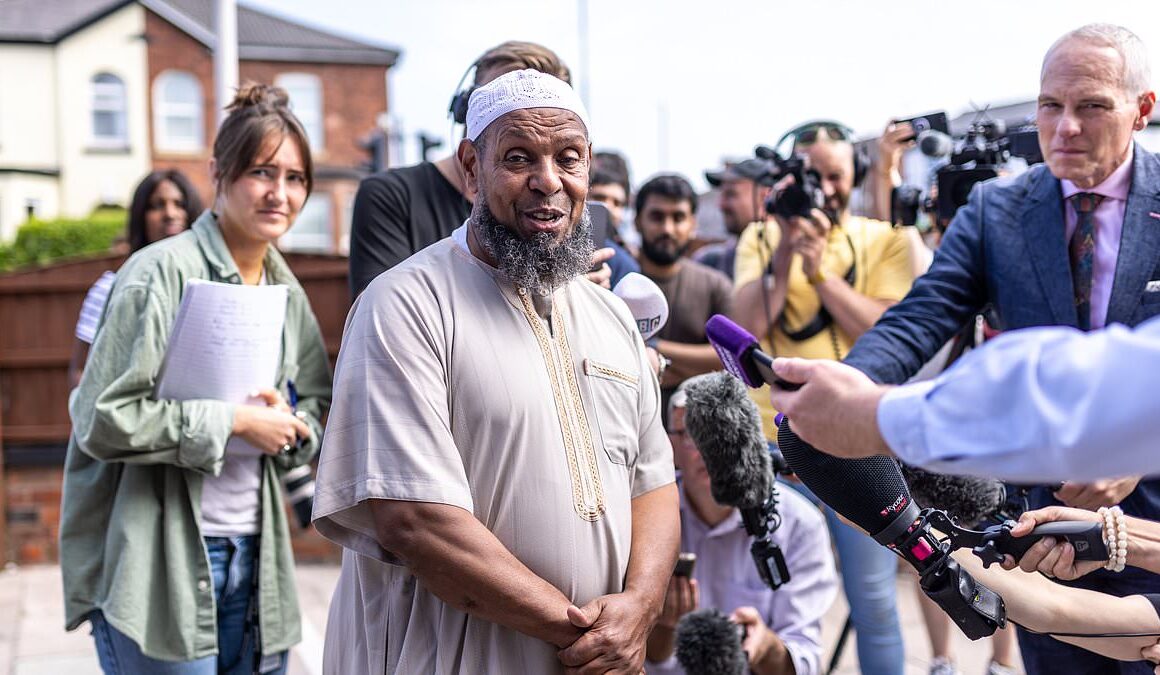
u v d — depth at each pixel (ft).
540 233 6.74
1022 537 6.47
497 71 9.11
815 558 10.42
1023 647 8.92
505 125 6.72
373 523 6.52
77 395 9.00
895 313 8.36
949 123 12.32
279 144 9.55
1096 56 7.84
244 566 9.53
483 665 6.56
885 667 11.68
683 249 14.15
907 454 4.59
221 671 9.54
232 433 9.02
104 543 9.15
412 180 9.77
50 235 57.57
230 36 16.97
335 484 6.46
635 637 6.66
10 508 20.85
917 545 6.40
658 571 7.00
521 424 6.57
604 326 7.30
